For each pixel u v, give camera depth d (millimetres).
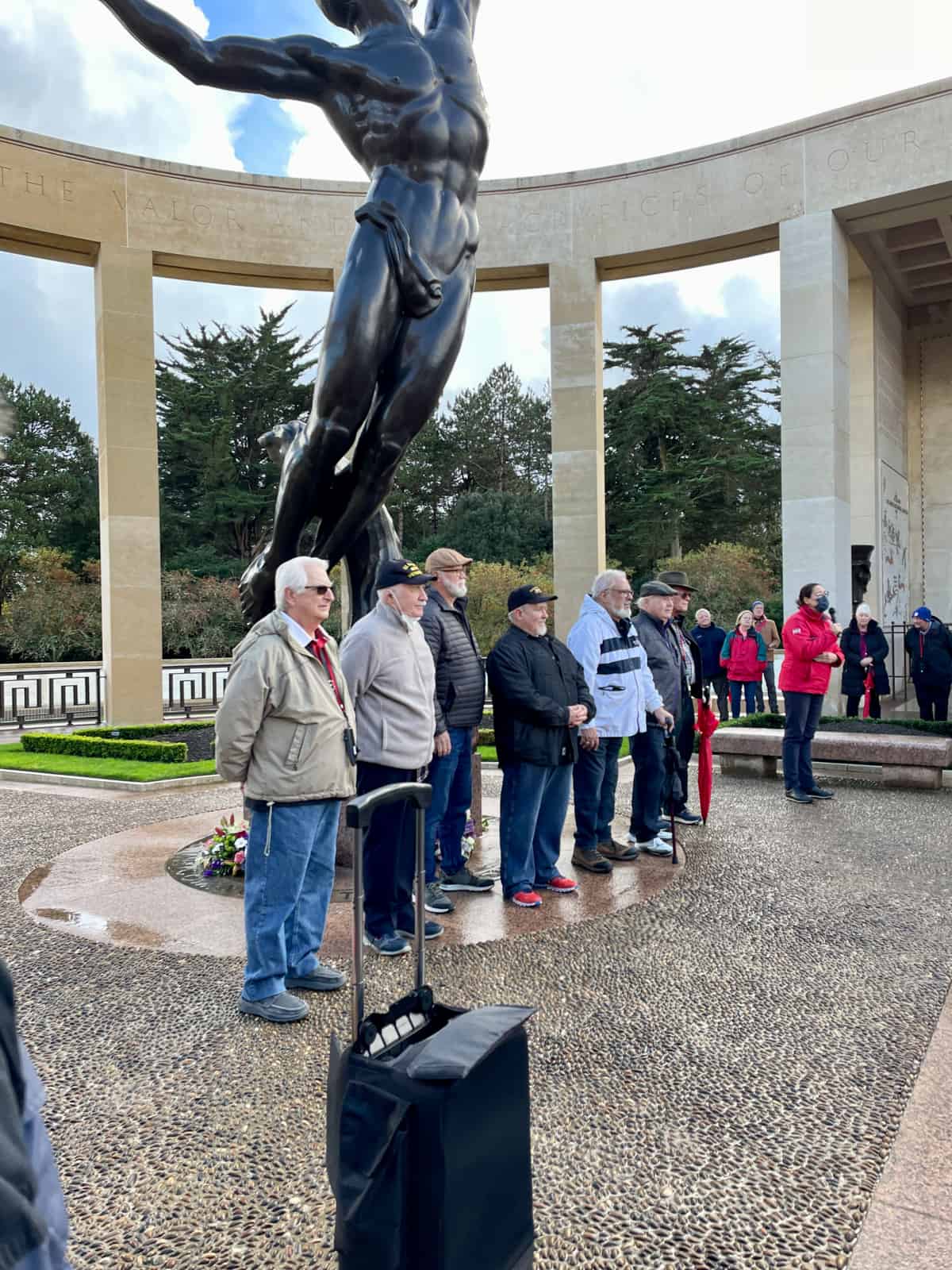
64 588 33312
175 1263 2232
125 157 14789
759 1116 2918
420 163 5590
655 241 15375
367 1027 1751
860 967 4223
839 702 15016
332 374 5453
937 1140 2775
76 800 8891
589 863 5883
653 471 37031
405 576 4445
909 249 17531
